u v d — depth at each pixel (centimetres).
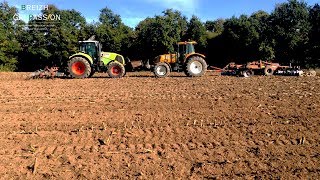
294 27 3191
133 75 2194
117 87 1543
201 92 1359
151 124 910
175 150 739
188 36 3778
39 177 636
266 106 1082
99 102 1182
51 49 4372
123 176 630
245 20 3475
